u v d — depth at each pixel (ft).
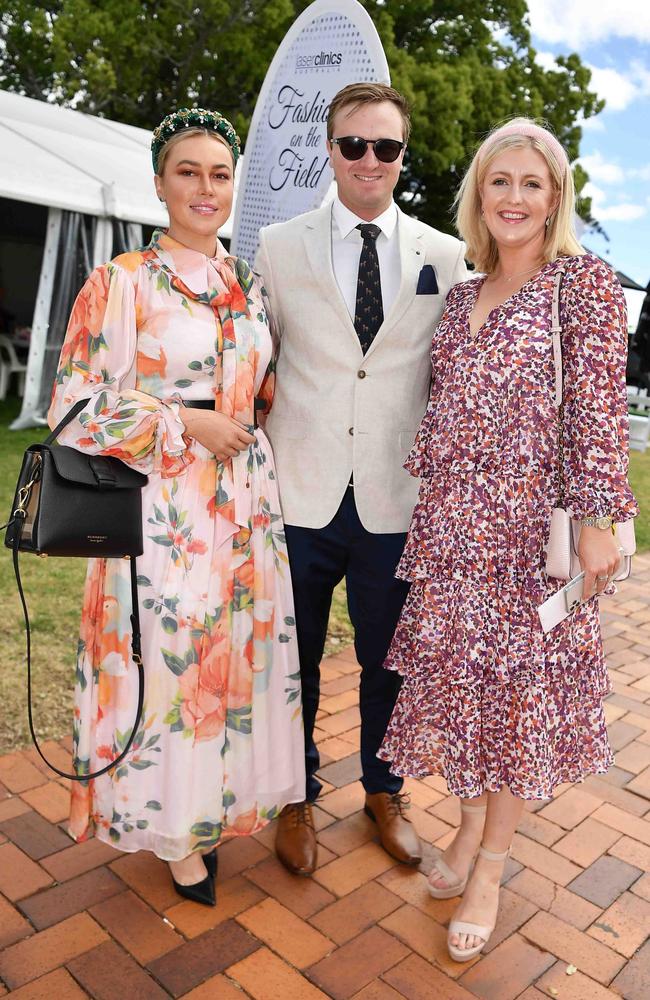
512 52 59.26
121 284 6.44
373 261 7.25
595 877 7.84
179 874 7.19
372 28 9.89
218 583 6.78
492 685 6.43
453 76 51.72
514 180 6.27
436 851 8.09
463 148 51.93
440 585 6.61
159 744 6.75
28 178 25.71
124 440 6.24
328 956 6.68
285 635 7.38
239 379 6.75
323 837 8.23
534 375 6.15
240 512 6.84
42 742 9.46
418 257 7.34
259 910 7.16
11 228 41.24
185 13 47.16
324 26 10.43
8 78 59.00
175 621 6.61
